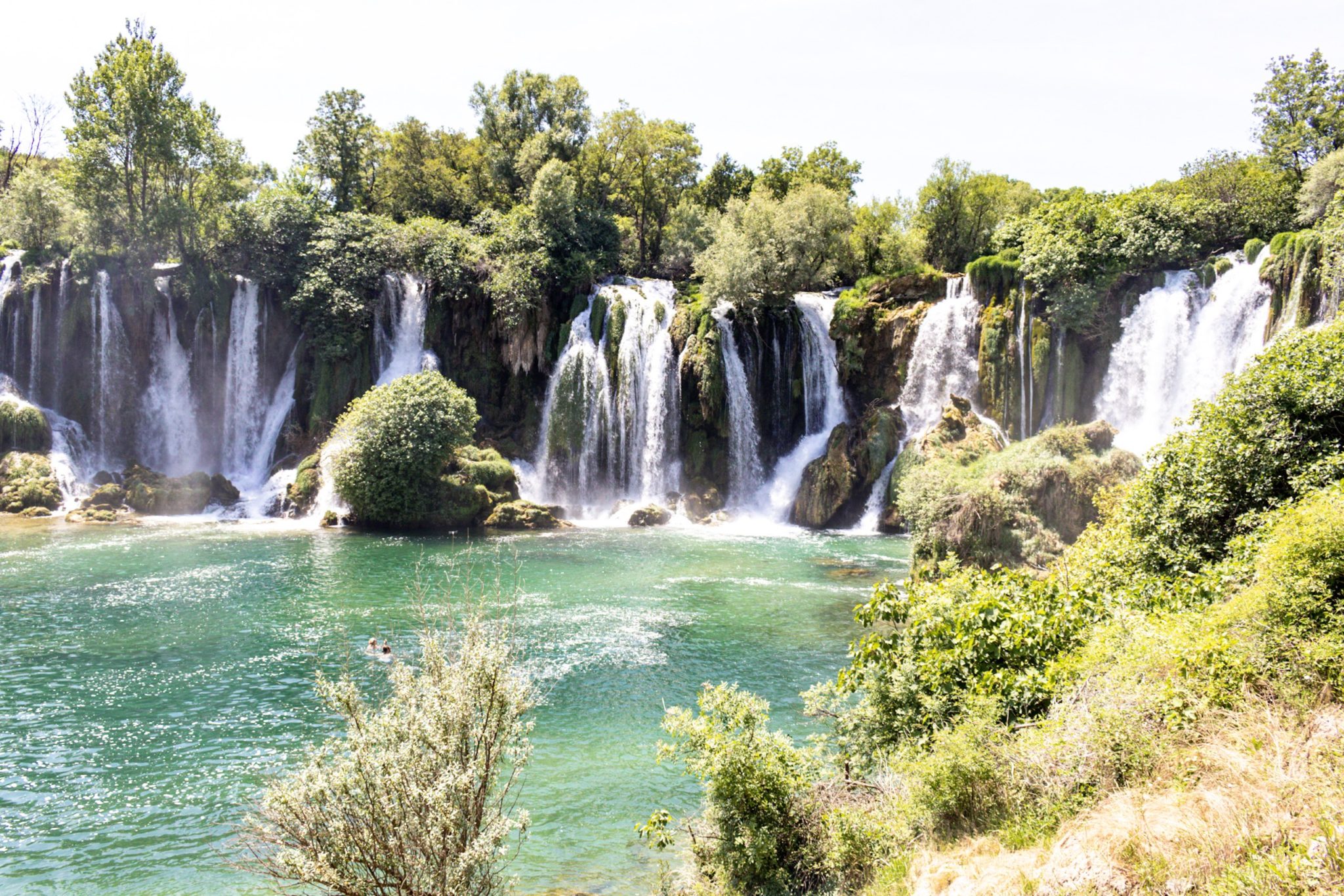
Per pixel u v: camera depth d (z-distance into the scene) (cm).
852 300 5203
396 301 5428
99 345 4853
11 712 1628
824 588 2875
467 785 754
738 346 5291
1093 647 1020
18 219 5231
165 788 1323
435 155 7350
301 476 4503
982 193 5934
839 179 7219
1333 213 3797
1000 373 4619
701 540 3997
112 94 5166
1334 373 1337
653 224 7819
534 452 5278
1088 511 2777
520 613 2484
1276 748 695
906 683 1108
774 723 1619
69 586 2692
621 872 1109
